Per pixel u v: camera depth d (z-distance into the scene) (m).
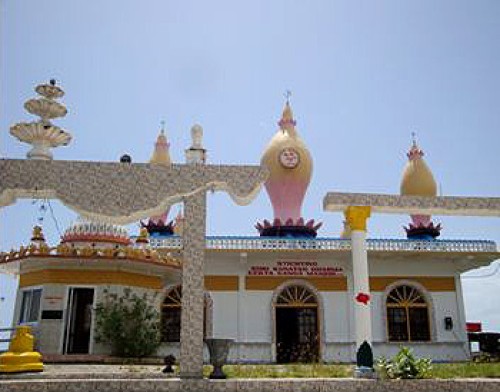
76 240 21.39
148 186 12.08
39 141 12.91
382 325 25.80
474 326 29.92
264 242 24.78
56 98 13.95
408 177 31.48
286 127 30.17
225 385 11.09
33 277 20.95
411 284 26.56
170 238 24.47
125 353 19.66
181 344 11.74
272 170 29.02
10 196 11.95
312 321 25.73
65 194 11.81
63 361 18.61
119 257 20.17
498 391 11.57
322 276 26.02
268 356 24.67
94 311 20.41
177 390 10.99
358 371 12.73
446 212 14.52
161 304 24.72
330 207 14.09
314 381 11.36
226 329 24.83
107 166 12.07
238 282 25.48
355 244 13.88
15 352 12.87
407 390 11.50
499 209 14.51
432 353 25.70
